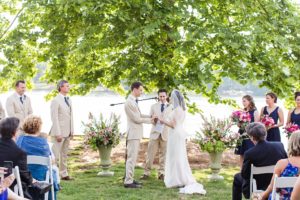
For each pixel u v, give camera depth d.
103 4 9.67
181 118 8.12
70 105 8.46
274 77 10.65
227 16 11.38
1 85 13.53
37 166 5.61
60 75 12.69
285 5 11.65
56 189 5.89
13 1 13.91
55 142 8.20
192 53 10.56
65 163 8.57
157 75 10.84
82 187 7.87
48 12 11.54
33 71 13.18
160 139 8.70
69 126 8.42
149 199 7.10
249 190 5.47
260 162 5.32
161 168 8.80
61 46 11.62
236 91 30.77
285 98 10.95
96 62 12.62
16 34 11.83
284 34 10.93
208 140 8.55
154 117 8.22
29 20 12.28
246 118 8.31
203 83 10.43
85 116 24.62
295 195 3.04
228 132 8.56
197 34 9.70
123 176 8.98
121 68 10.92
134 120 7.93
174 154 8.00
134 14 10.40
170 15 9.90
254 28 10.10
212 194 7.52
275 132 8.45
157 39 11.02
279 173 4.59
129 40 9.63
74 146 12.68
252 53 10.74
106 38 10.71
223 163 10.75
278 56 10.99
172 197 7.27
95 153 11.59
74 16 11.29
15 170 4.76
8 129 5.02
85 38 10.59
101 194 7.36
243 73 10.35
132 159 7.97
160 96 8.68
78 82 12.23
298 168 4.48
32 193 5.19
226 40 9.70
